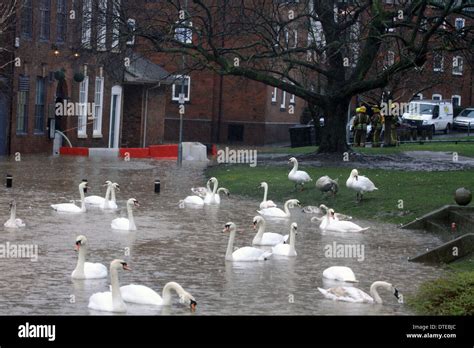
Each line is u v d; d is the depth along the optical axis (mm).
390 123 63750
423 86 75250
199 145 62156
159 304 21906
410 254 29266
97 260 26688
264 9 53875
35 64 59812
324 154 51219
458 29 47062
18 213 34375
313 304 22688
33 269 25312
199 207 38219
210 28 47625
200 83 82062
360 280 25594
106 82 66812
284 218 35844
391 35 45812
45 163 53969
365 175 43469
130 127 70625
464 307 21453
